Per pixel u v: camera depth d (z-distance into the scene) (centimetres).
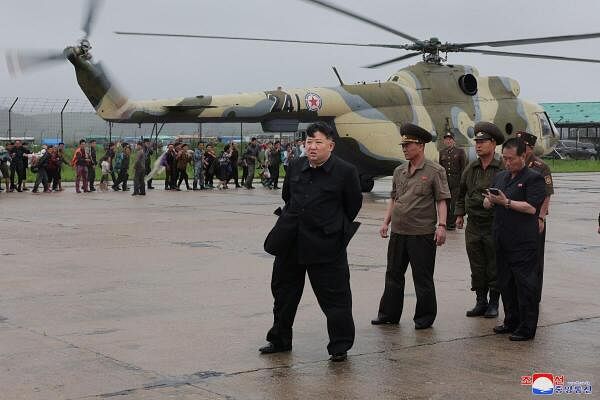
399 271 794
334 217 664
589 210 2084
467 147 2442
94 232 1537
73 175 4025
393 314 796
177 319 808
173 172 2909
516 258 738
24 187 2862
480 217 834
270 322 796
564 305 889
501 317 836
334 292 665
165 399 561
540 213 826
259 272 1087
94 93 2002
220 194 2692
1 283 1002
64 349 691
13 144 2791
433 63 2497
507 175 767
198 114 2116
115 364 646
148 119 2086
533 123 2622
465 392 580
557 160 6631
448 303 902
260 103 2189
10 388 582
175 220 1772
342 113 2319
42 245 1351
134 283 1004
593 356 679
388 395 573
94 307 862
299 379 611
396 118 2364
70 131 5472
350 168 669
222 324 787
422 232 782
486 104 2531
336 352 660
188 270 1102
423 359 669
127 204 2228
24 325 779
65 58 1925
